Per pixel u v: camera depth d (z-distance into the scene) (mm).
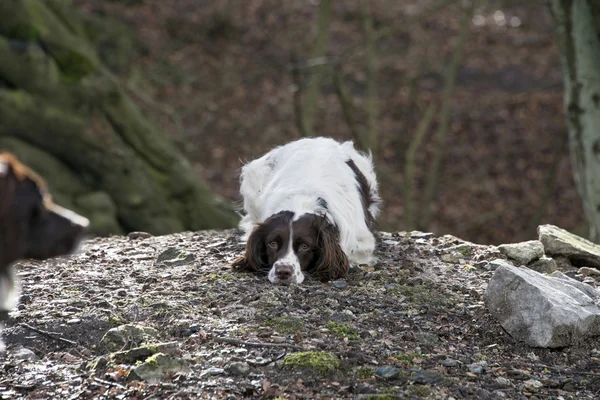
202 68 23062
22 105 13031
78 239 3646
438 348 5273
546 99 22234
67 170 13672
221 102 21766
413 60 23906
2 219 3385
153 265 6742
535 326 5391
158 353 4887
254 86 22562
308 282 6176
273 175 7137
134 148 14266
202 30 24438
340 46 24359
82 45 14320
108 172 13719
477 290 6156
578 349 5406
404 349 5180
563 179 19719
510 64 23906
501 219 18500
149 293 5977
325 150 7016
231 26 24875
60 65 13797
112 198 13797
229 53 23891
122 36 21188
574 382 4961
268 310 5625
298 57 23875
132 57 22328
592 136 10758
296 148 7180
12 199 3393
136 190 13828
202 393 4590
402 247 7145
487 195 19188
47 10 14172
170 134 19828
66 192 13398
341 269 6250
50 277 6453
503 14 26391
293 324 5375
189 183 14562
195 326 5367
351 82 23141
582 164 10898
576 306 5500
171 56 23141
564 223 18406
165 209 14078
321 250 6203
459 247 7031
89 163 13609
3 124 12977
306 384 4699
